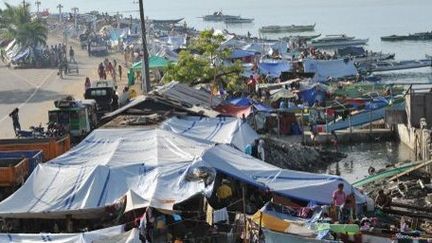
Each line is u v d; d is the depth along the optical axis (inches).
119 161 1251.8
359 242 1009.5
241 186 1223.5
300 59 3262.8
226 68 2500.0
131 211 1099.9
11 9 4079.7
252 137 1599.4
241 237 1053.2
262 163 1294.3
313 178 1240.8
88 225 1135.6
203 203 1151.6
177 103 1803.6
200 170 1186.6
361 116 2253.9
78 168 1204.5
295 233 991.0
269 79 2896.2
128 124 1588.3
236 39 4124.0
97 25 6092.5
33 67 3720.5
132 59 3737.7
